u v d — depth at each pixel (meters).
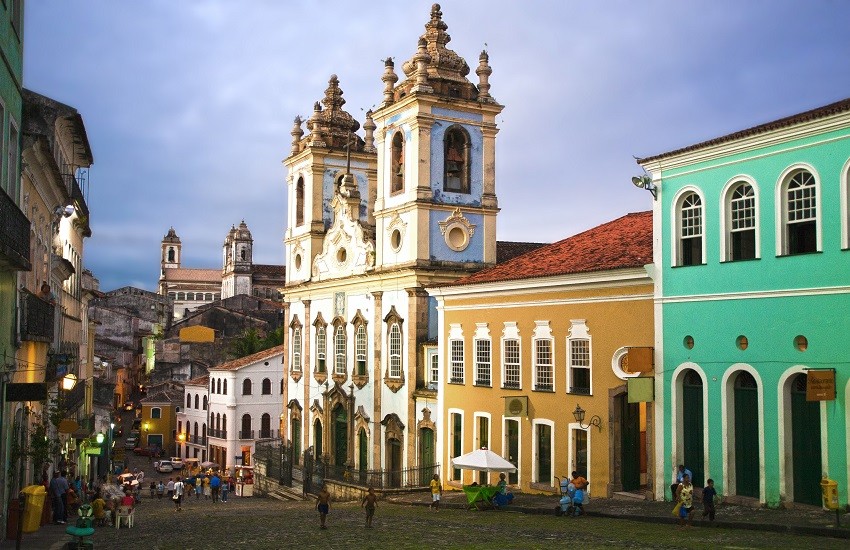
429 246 40.28
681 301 25.55
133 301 136.12
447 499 32.75
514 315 32.72
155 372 100.75
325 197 52.00
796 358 22.30
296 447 52.50
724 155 24.42
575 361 29.78
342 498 41.00
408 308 40.41
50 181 27.50
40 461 25.50
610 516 24.09
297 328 52.81
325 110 53.03
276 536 23.11
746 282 23.67
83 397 48.12
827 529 18.86
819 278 21.84
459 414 35.97
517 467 32.28
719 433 24.23
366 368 44.06
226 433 75.44
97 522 27.48
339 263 47.72
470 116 41.62
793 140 22.61
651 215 33.09
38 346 25.98
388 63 43.12
